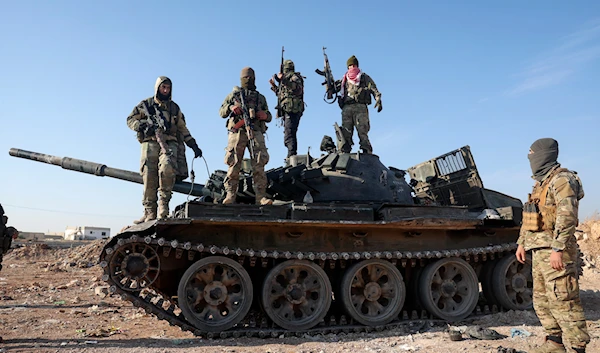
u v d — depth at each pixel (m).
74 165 12.34
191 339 8.68
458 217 10.57
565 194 6.04
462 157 13.38
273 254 9.34
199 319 8.83
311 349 7.95
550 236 6.28
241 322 10.09
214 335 8.76
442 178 14.02
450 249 11.05
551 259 6.02
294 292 9.55
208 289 9.10
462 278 10.98
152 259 8.80
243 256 9.31
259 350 7.84
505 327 9.60
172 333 9.42
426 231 10.88
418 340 8.59
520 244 6.81
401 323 10.04
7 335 8.95
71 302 13.91
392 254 10.16
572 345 5.95
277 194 11.36
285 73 14.47
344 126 13.44
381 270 10.35
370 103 13.67
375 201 11.33
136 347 7.88
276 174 11.52
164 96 10.81
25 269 26.31
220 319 9.09
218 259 9.09
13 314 11.46
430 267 10.56
